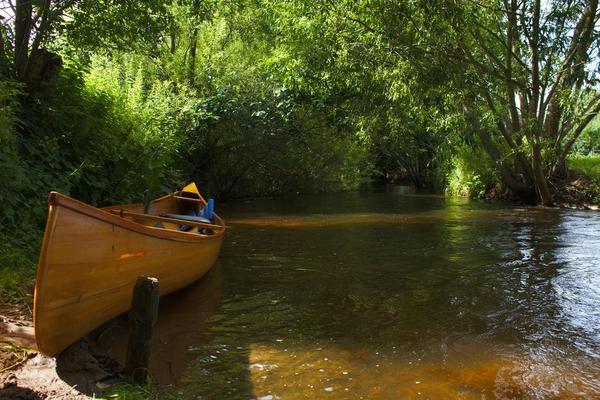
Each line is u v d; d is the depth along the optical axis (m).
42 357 3.66
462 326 4.96
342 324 5.00
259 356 4.17
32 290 5.04
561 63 13.54
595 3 12.26
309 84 16.23
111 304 4.23
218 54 17.38
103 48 10.79
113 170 9.19
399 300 5.83
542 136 15.23
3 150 6.09
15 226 5.99
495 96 14.45
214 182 19.59
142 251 4.54
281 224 12.20
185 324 4.94
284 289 6.27
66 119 8.27
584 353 4.30
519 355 4.25
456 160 21.72
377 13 10.93
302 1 12.76
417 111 14.02
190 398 3.41
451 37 11.54
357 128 18.92
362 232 10.87
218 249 7.13
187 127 15.20
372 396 3.49
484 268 7.40
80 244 3.66
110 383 3.43
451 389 3.62
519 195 17.55
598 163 18.36
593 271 7.20
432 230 11.19
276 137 19.02
